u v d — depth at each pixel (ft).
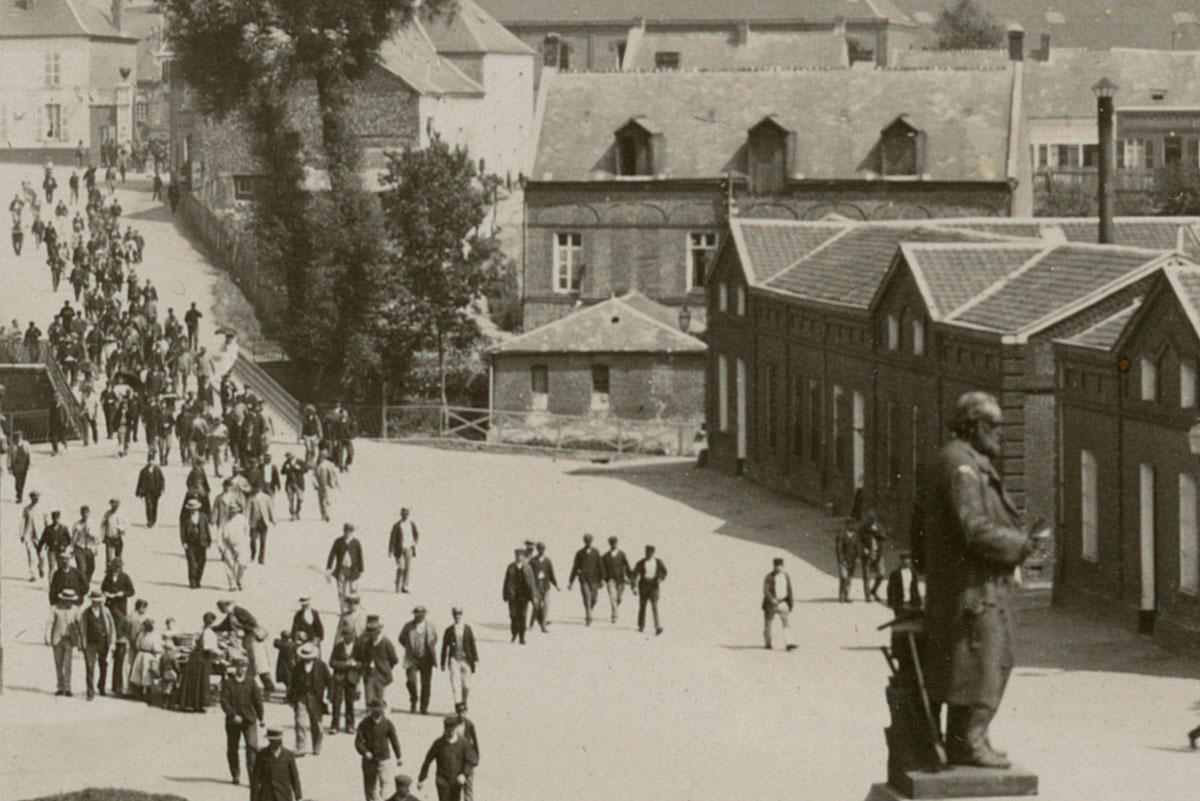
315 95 500.74
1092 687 163.53
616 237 435.53
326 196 410.93
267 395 348.18
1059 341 208.23
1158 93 616.80
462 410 391.65
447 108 552.00
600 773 135.23
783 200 429.38
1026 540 54.39
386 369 402.72
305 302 394.52
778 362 307.17
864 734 148.25
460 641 158.71
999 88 433.48
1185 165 512.22
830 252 311.06
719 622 201.87
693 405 379.96
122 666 168.55
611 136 440.04
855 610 208.23
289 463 257.75
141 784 135.44
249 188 496.64
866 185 424.87
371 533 251.60
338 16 402.72
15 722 156.25
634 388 381.40
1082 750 129.39
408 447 360.48
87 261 380.78
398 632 192.44
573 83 450.71
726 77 445.37
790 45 551.59
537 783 132.05
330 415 307.78
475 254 408.26
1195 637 180.04
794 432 300.81
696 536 260.83
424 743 149.89
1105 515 199.21
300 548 237.25
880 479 263.90
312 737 147.13
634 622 203.41
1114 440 196.85
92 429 297.33
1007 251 248.73
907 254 247.91
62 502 248.93
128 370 298.15
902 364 254.06
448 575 226.99
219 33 402.11
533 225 438.40
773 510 286.46
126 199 490.90
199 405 280.31
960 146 424.87
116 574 174.70
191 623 188.44
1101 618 199.62
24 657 179.22
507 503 286.46
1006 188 419.54
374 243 395.96
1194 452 168.66
